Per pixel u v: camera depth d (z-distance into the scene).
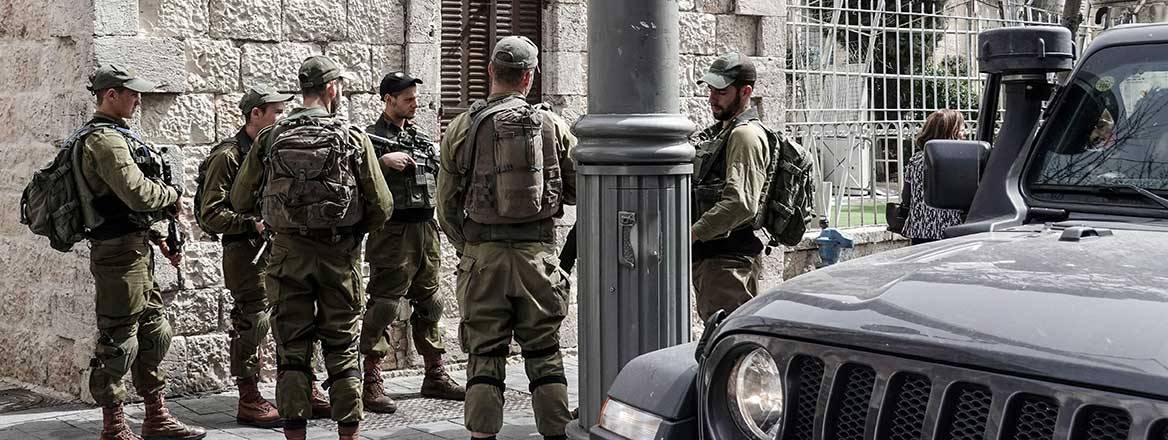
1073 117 4.25
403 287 7.91
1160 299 2.84
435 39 9.18
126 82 6.50
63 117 7.93
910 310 3.03
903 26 14.25
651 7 5.21
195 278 8.25
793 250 11.52
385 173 7.82
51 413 7.68
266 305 7.48
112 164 6.34
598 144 5.29
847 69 12.41
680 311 5.40
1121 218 3.96
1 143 8.61
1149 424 2.58
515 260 5.91
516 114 5.88
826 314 3.14
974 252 3.47
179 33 8.12
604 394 5.41
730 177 6.49
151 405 6.95
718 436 3.33
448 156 6.07
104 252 6.55
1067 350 2.72
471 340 5.98
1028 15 14.21
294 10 8.62
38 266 8.35
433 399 8.34
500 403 5.91
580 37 9.97
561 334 10.06
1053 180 4.18
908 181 7.96
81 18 7.75
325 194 6.06
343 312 6.29
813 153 11.88
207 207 7.17
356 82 8.90
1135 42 4.23
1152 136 4.04
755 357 3.29
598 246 5.34
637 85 5.23
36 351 8.41
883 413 2.95
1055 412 2.73
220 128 8.35
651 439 3.51
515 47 6.07
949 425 2.87
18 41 8.38
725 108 6.77
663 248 5.32
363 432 7.28
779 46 11.27
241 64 8.41
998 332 2.84
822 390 3.07
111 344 6.62
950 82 14.20
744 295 6.86
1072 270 3.12
